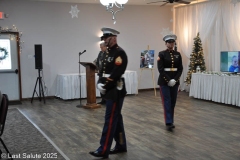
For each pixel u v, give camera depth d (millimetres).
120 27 9336
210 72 7824
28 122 5574
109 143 3641
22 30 8086
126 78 8812
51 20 8422
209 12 8570
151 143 4270
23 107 7160
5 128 5129
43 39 8367
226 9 8062
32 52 8258
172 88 4953
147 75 9898
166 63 4898
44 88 8469
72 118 5898
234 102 6852
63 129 5082
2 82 7934
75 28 8734
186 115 6059
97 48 9062
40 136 4645
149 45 9836
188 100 7848
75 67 8828
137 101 7832
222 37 8312
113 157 3729
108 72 3611
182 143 4258
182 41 9680
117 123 3777
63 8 8539
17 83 8102
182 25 9680
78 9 8711
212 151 3918
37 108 7008
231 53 7312
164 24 9984
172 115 5078
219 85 7238
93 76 6922
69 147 4137
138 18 9570
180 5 9719
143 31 9688
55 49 8531
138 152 3900
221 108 6762
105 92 3602
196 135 4648
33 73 8305
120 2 5297
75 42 8766
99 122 5555
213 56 8617
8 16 7895
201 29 8844
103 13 9047
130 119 5758
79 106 7133
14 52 7988
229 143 4250
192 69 8586
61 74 8352
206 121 5547
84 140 4457
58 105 7379
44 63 8422
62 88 8148
